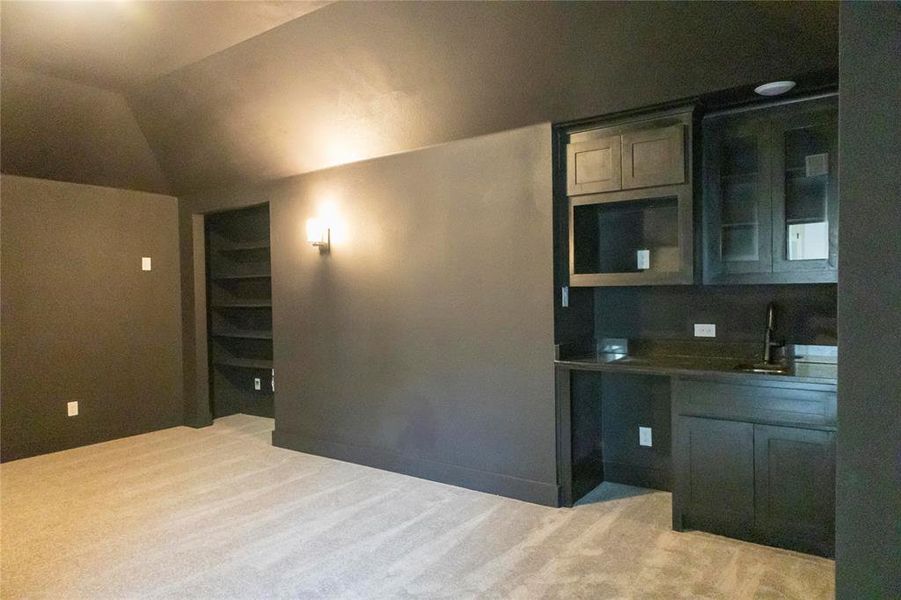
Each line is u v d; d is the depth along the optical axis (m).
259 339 5.83
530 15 2.75
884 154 1.33
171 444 4.84
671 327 3.46
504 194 3.44
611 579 2.46
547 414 3.31
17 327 4.50
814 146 2.84
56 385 4.70
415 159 3.83
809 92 2.78
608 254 3.65
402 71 3.33
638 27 2.62
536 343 3.34
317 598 2.38
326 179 4.36
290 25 3.25
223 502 3.46
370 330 4.13
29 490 3.73
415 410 3.90
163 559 2.74
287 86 3.79
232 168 4.80
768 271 2.91
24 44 3.46
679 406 2.89
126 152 4.84
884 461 1.34
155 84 4.12
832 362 2.97
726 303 3.27
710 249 3.08
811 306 3.03
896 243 1.32
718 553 2.66
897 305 1.33
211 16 3.12
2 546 2.90
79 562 2.72
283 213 4.67
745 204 3.08
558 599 2.31
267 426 5.46
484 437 3.57
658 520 3.07
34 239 4.61
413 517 3.18
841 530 1.40
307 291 4.53
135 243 5.23
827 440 2.52
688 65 2.70
